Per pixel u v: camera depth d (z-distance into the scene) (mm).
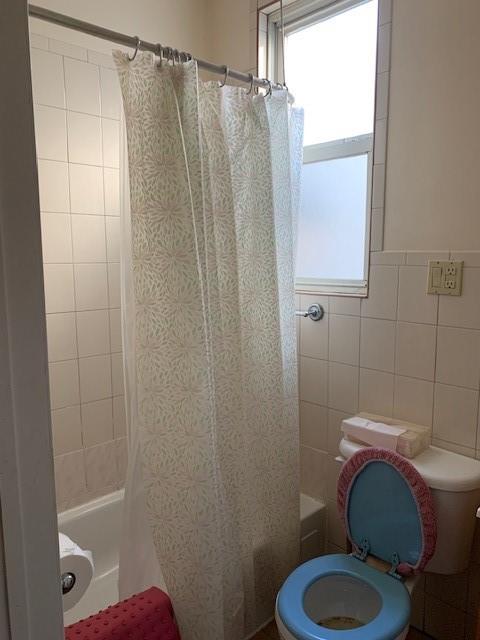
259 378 1694
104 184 1954
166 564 1456
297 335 2072
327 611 1565
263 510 1763
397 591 1452
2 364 468
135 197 1321
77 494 2004
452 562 1513
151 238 1334
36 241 487
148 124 1292
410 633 1779
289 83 2096
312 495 2125
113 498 2068
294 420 1815
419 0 1562
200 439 1391
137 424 1449
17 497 495
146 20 2033
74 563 1219
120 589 1545
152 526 1450
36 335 494
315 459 2086
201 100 1445
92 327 1979
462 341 1577
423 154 1606
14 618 508
